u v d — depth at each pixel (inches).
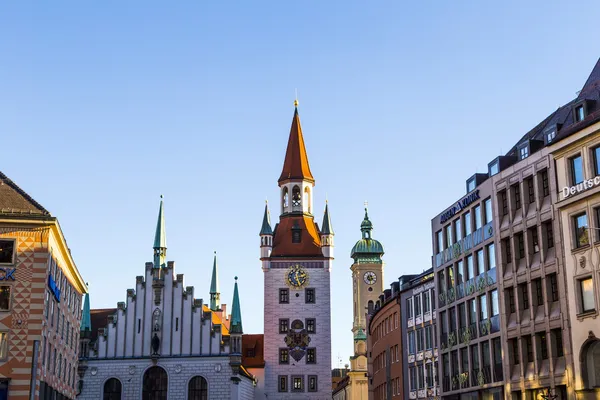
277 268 4379.9
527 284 1924.2
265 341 4271.7
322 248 4421.8
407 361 2952.8
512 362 1983.3
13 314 2021.4
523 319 1937.7
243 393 3914.9
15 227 2073.1
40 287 2048.5
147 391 3742.6
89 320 3838.6
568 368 1727.4
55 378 2383.1
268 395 4192.9
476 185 2269.9
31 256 2063.2
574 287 1728.6
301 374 4222.4
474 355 2228.1
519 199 1999.3
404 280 3196.4
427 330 2751.0
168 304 3831.2
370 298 6801.2
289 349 4254.4
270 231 4448.8
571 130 1764.3
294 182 4630.9
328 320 4308.6
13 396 1971.0
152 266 3873.0
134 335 3809.1
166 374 3754.9
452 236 2416.3
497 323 2064.5
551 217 1836.9
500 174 2081.7
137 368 3764.8
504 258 2048.5
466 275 2298.2
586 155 1720.0
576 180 1763.0
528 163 1948.8
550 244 1856.5
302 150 4753.9
